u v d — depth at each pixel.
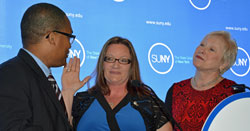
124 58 1.94
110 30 3.08
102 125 1.83
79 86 1.70
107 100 1.94
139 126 1.85
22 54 1.48
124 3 3.16
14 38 2.76
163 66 3.24
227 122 1.48
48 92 1.44
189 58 3.34
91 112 1.87
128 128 1.83
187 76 3.31
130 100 1.93
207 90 2.29
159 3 3.28
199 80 2.36
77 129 1.86
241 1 3.59
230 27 3.52
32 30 1.48
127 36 3.13
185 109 2.29
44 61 1.52
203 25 3.42
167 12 3.30
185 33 3.35
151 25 3.23
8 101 1.28
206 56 2.28
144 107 1.92
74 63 1.74
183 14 3.36
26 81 1.37
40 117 1.35
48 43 1.50
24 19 1.50
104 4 3.09
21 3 2.80
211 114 1.47
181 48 3.32
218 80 2.35
